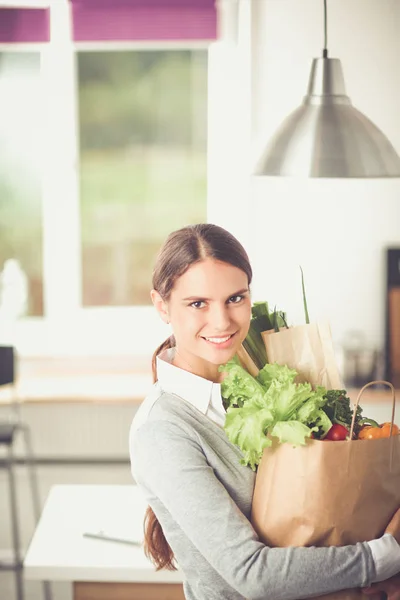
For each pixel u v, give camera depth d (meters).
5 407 3.91
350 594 1.43
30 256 4.22
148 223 4.21
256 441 1.45
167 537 1.55
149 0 3.90
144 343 4.27
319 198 3.77
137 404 3.90
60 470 3.98
